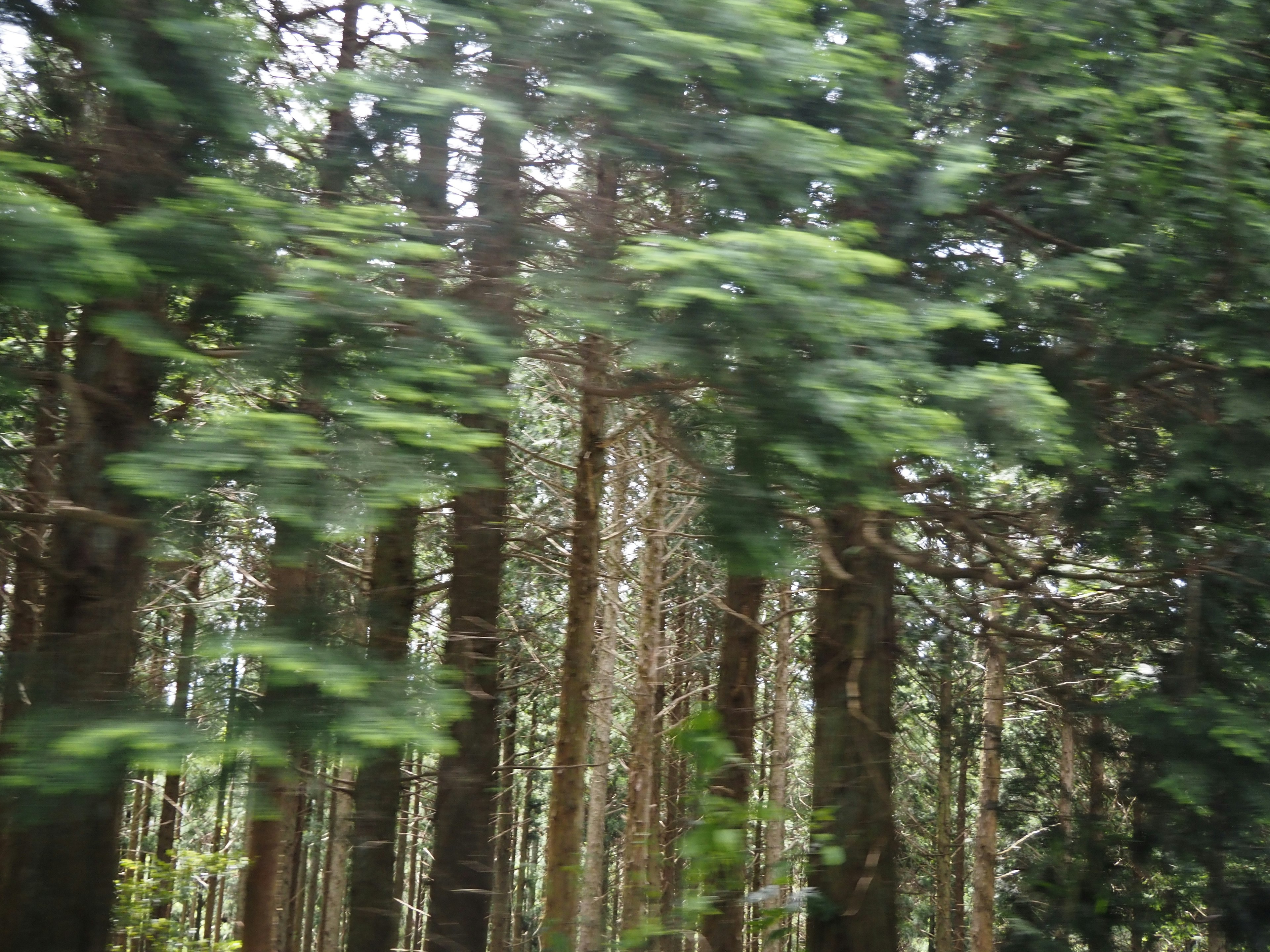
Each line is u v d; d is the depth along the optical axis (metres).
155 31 3.51
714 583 15.87
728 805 3.71
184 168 3.95
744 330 3.56
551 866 10.41
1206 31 6.33
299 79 4.08
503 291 4.31
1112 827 8.09
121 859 13.69
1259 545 7.06
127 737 2.73
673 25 3.98
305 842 20.34
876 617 7.40
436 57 4.17
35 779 2.67
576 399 10.44
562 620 16.34
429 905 7.34
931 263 5.79
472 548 7.99
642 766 13.48
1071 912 7.82
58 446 3.93
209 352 3.38
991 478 7.48
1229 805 6.73
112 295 2.98
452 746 2.95
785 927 4.20
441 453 3.27
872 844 6.96
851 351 3.76
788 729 21.38
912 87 6.47
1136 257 5.77
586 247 4.64
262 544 3.53
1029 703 10.63
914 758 15.95
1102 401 6.53
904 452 3.81
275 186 4.23
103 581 4.43
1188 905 7.81
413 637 9.75
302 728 2.86
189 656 2.94
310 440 3.01
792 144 4.16
